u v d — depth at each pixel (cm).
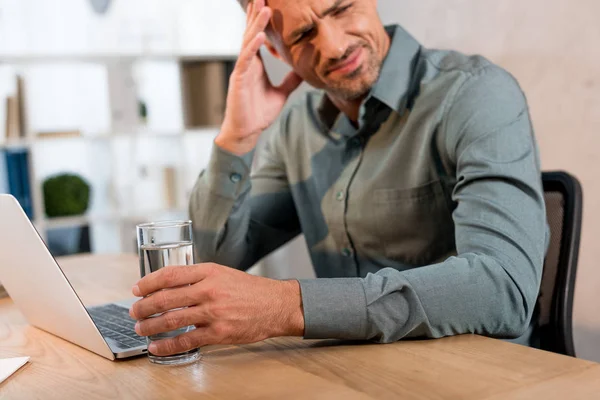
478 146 122
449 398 71
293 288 94
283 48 143
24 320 124
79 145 381
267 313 90
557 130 221
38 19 361
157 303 87
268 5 140
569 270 132
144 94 387
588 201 214
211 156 146
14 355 100
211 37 395
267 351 92
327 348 92
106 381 84
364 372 81
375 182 145
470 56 143
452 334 96
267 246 171
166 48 387
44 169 372
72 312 95
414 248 144
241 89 140
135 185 383
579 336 222
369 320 92
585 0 207
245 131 142
